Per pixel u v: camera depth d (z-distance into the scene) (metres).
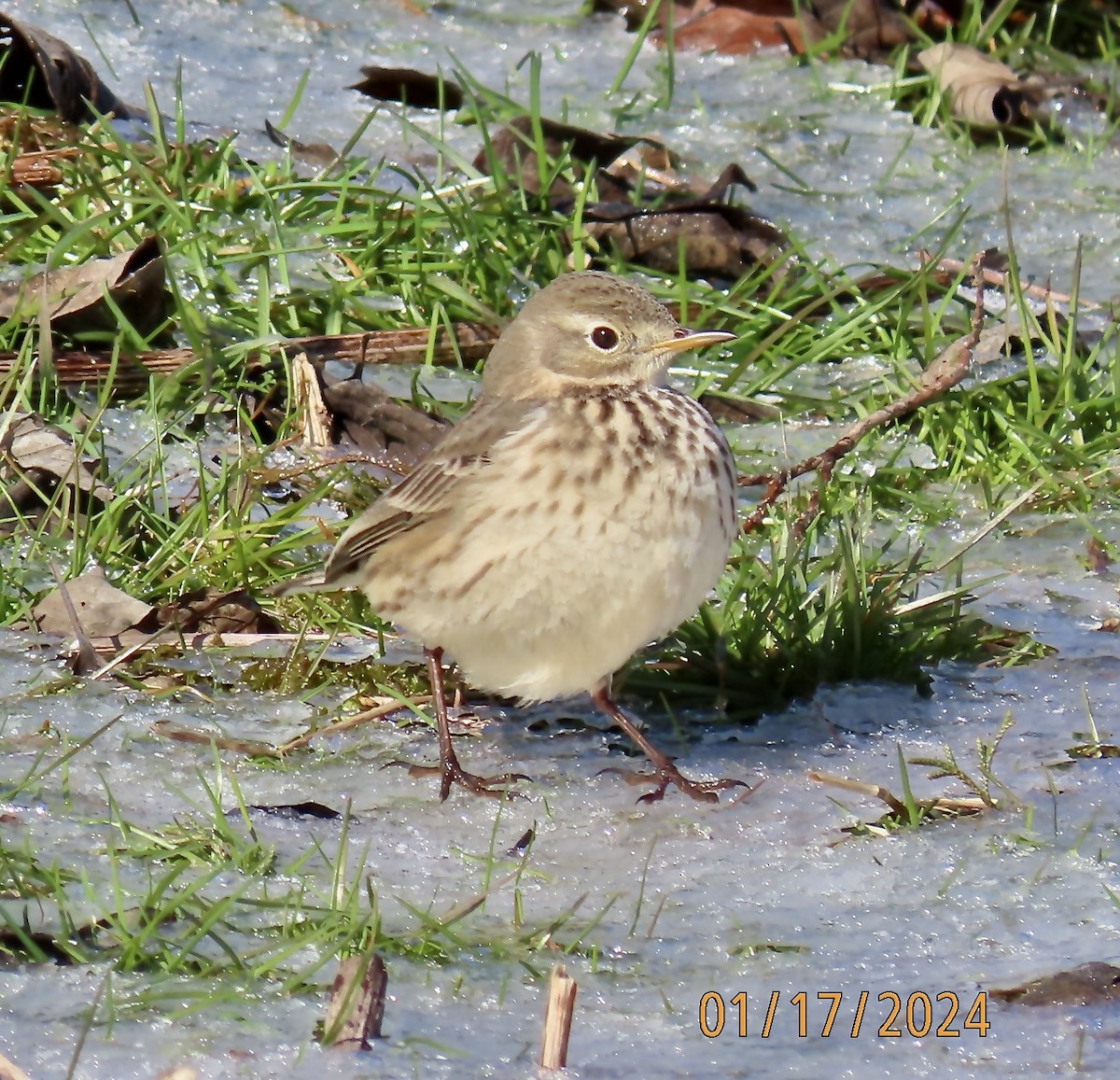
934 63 19.48
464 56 19.72
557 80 19.31
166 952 7.89
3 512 12.14
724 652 11.09
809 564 12.08
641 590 9.55
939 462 13.81
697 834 9.53
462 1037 7.47
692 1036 7.56
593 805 9.88
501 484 9.49
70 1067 6.92
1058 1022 7.69
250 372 13.80
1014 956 8.25
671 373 14.42
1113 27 20.84
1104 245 17.03
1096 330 15.28
